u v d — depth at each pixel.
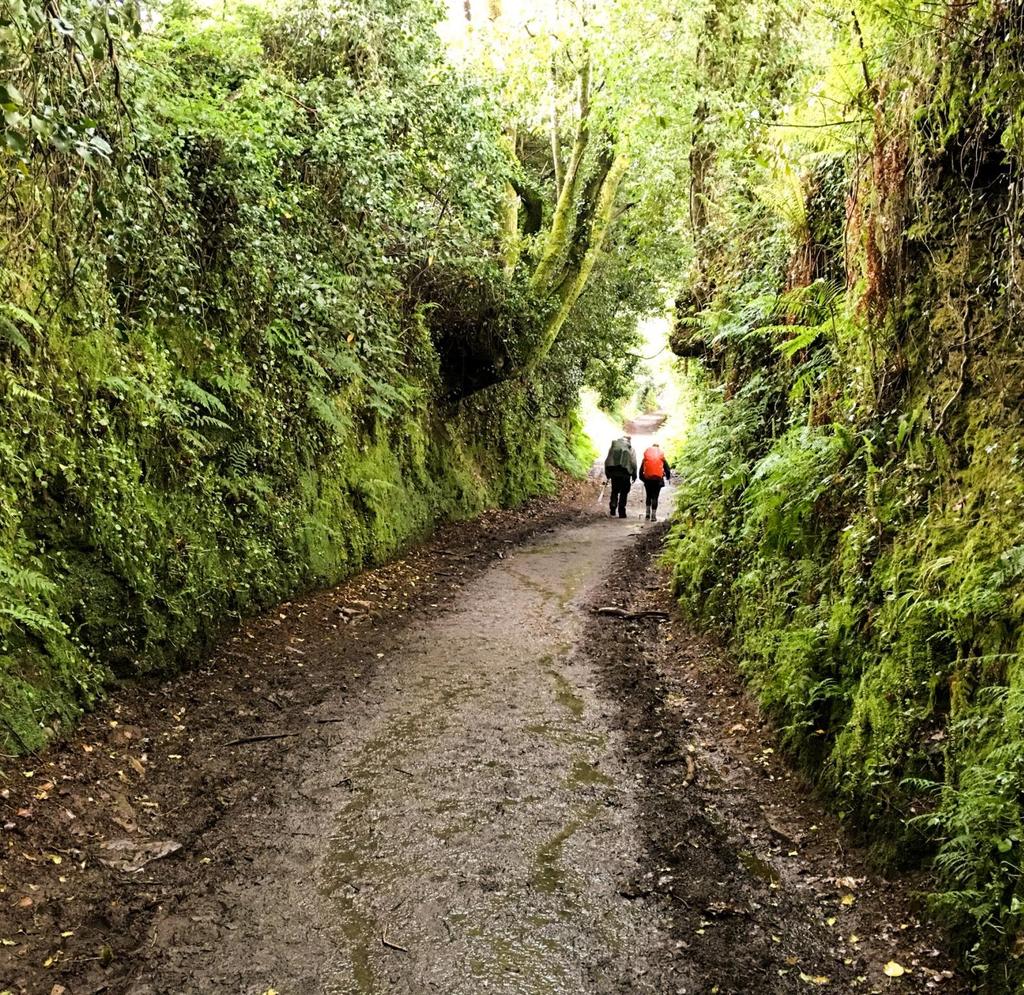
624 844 4.24
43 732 4.55
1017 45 3.90
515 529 14.31
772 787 4.71
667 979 3.27
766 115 8.34
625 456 16.36
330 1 9.45
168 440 6.58
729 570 7.20
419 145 10.59
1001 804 3.06
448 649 7.41
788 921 3.59
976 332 4.33
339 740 5.45
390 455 11.45
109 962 3.30
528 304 14.73
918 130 4.83
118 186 5.83
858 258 5.62
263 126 7.44
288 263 8.47
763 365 8.18
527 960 3.38
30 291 5.32
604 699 6.21
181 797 4.60
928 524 4.29
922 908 3.40
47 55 4.21
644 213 15.92
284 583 7.89
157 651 5.82
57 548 5.24
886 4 4.62
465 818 4.49
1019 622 3.42
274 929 3.56
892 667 4.11
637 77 10.59
